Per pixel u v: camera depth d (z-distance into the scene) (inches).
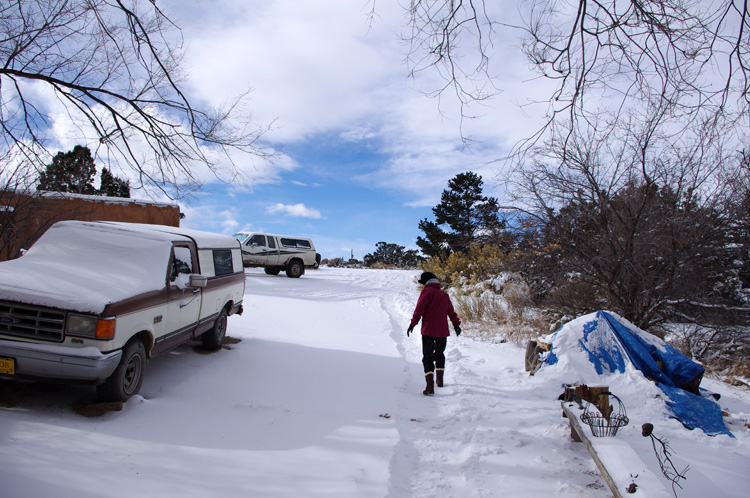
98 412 168.1
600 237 327.0
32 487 112.8
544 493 126.7
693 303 320.8
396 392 229.6
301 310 480.1
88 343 168.2
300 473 134.9
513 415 191.3
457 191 1123.9
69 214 468.1
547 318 403.2
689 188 295.7
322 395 217.0
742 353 311.6
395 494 125.8
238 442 155.6
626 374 217.2
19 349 164.6
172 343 226.5
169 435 157.0
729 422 189.0
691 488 128.0
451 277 638.5
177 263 233.6
